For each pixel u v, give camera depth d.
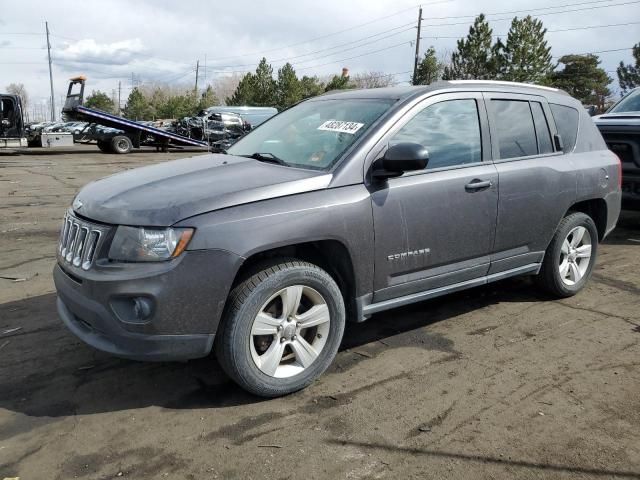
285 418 3.18
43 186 12.99
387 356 3.95
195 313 3.04
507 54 42.75
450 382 3.58
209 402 3.34
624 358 3.92
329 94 4.70
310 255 3.57
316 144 3.86
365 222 3.53
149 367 3.76
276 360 3.33
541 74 43.00
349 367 3.79
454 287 4.18
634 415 3.21
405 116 3.83
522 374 3.69
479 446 2.92
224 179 3.42
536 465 2.77
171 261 2.97
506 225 4.33
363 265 3.58
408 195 3.72
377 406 3.30
